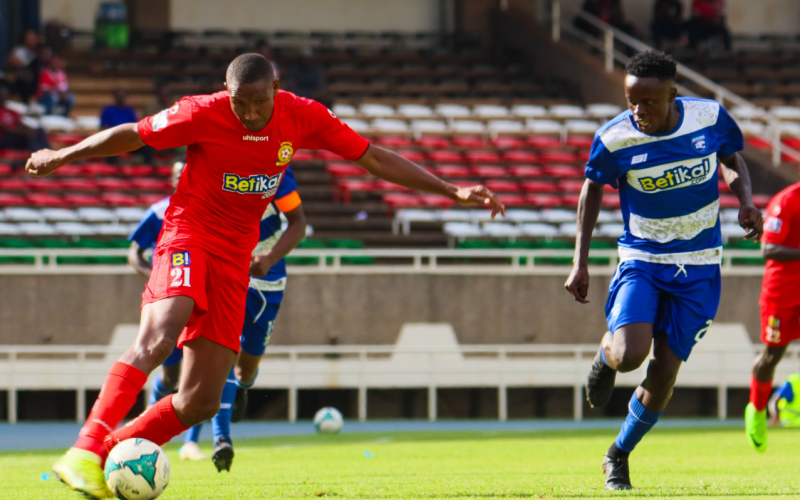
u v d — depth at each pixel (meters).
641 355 18.00
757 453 31.12
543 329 56.41
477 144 80.94
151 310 15.65
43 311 53.84
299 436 41.81
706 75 98.62
